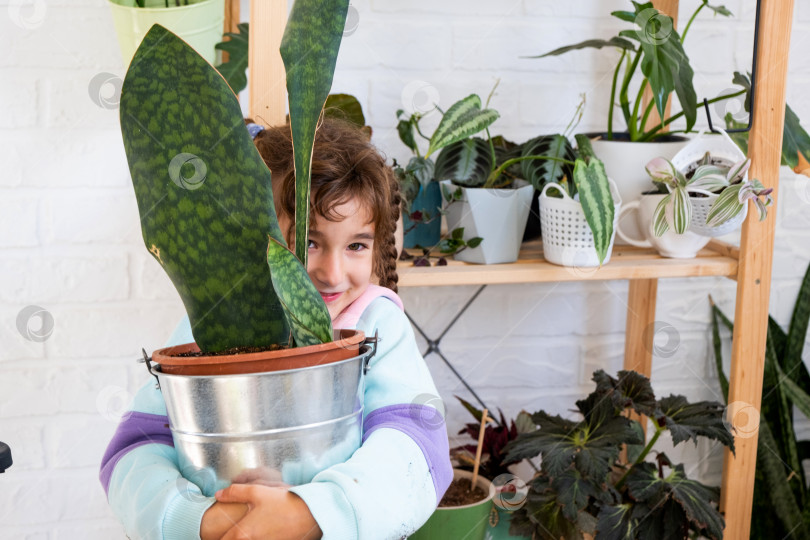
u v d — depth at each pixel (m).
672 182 0.87
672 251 0.95
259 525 0.47
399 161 1.09
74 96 1.00
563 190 0.88
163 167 0.45
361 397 0.54
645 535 0.86
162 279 1.07
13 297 1.03
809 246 1.23
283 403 0.46
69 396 1.06
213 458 0.47
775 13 0.88
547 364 1.19
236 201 0.45
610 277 0.91
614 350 1.21
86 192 1.03
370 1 1.05
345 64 1.06
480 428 1.00
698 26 1.13
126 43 0.82
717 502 0.95
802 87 1.18
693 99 0.90
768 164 0.91
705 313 1.23
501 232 0.91
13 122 0.99
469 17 1.08
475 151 0.94
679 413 0.93
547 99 1.12
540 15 1.10
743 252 0.93
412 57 1.08
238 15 1.01
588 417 0.93
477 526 0.88
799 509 1.17
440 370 1.16
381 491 0.53
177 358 0.46
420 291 1.13
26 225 1.02
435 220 0.97
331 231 0.63
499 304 1.16
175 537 0.51
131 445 0.64
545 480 0.89
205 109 0.44
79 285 1.04
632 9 1.12
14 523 1.06
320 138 0.65
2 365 1.03
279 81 0.77
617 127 1.15
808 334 1.25
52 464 1.06
